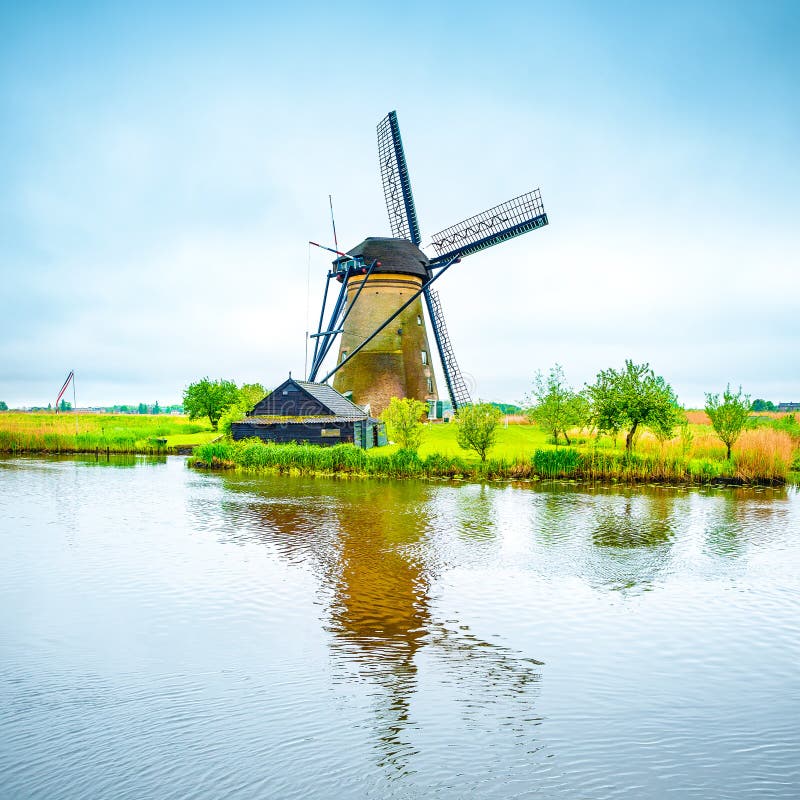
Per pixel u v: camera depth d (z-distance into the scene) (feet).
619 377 154.51
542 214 200.23
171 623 61.31
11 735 41.78
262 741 41.06
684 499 125.49
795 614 63.87
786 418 233.55
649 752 40.09
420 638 57.93
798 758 39.68
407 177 232.53
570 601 67.51
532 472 150.61
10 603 66.64
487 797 35.63
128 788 36.47
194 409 289.33
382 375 220.23
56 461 201.57
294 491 135.33
